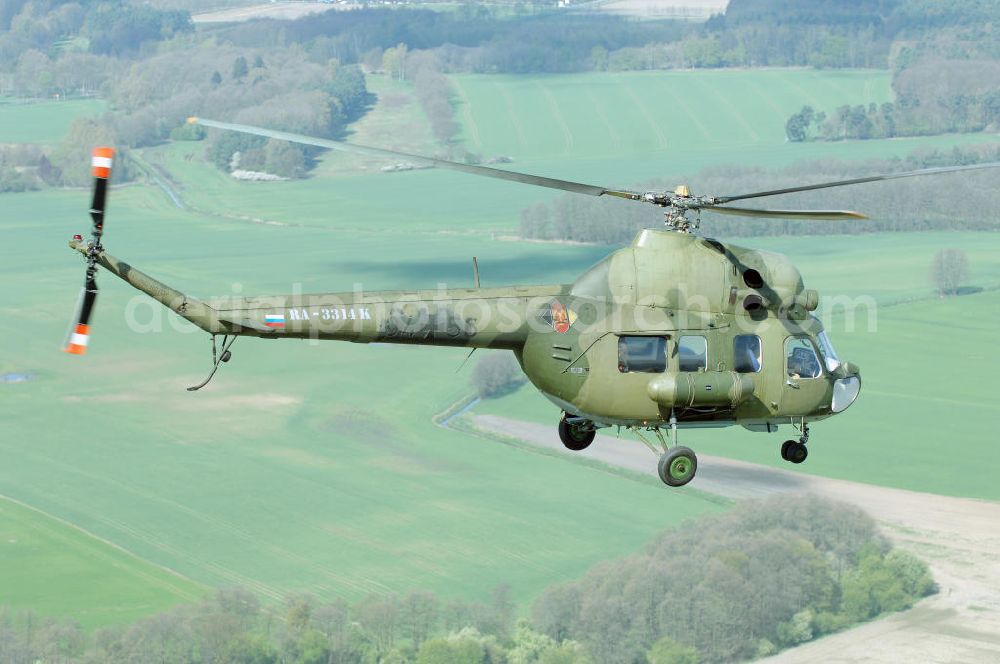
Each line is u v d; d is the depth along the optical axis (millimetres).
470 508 143750
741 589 112688
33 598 118875
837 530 124500
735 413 28719
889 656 107250
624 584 114500
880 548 123250
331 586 123938
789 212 25203
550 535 134125
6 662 104750
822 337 29406
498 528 137000
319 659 109125
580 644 111562
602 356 27656
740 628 110875
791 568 117062
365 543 135250
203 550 135000
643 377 27625
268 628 113250
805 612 114500
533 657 109250
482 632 112438
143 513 146625
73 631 109125
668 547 124375
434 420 183375
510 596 120000
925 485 144375
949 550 125375
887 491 142375
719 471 150125
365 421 184250
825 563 119188
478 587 122375
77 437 179375
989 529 130875
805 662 109250
